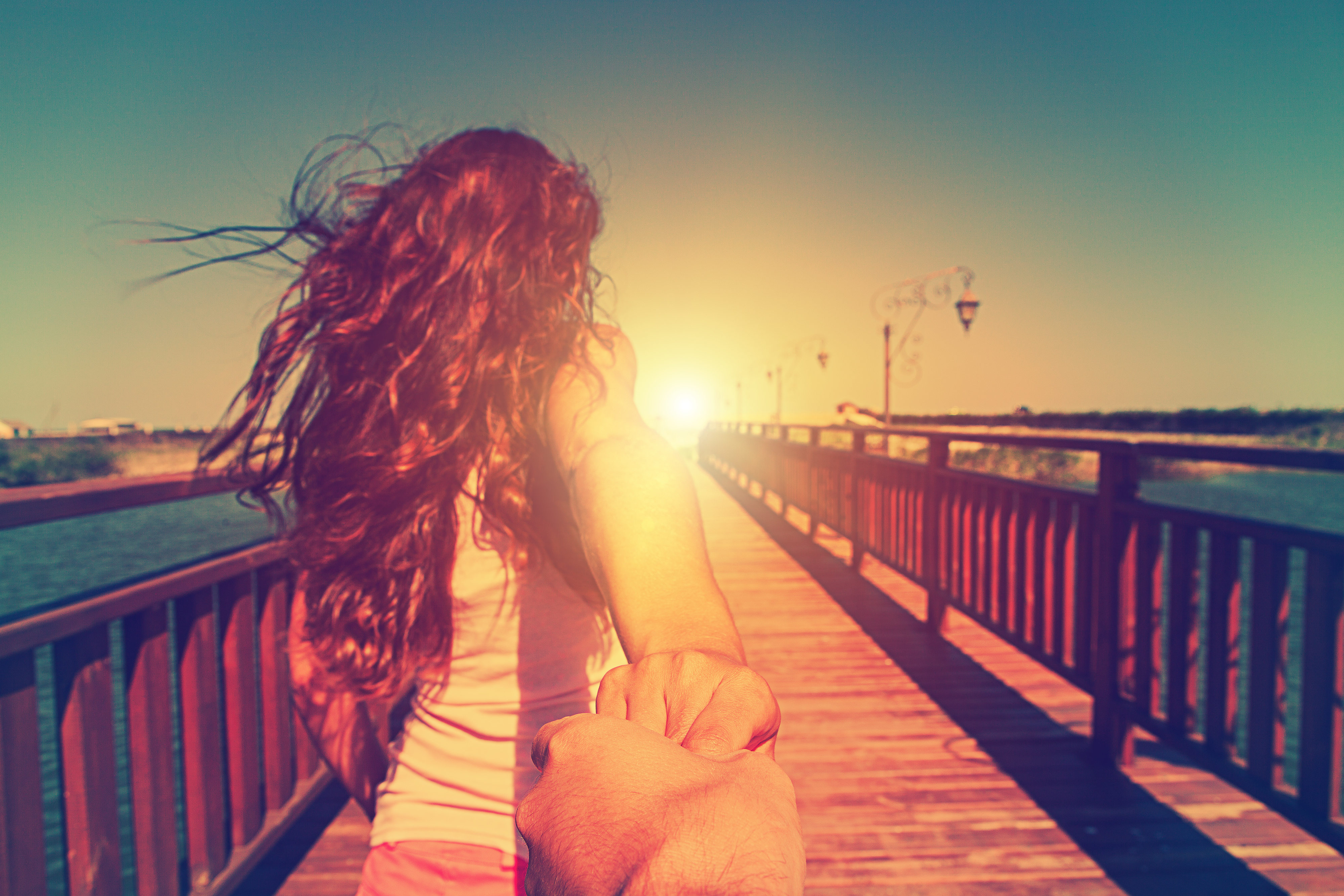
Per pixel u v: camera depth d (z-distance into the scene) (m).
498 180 0.69
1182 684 2.38
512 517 0.67
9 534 24.81
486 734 0.75
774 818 0.17
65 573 18.06
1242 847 2.34
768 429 13.72
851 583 6.30
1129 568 2.77
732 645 0.33
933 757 2.98
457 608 0.73
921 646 4.48
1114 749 2.87
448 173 0.69
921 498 5.07
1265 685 2.05
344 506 0.69
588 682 0.76
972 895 2.14
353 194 0.80
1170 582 2.44
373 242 0.71
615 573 0.40
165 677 1.51
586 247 0.72
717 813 0.17
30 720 1.17
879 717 3.40
